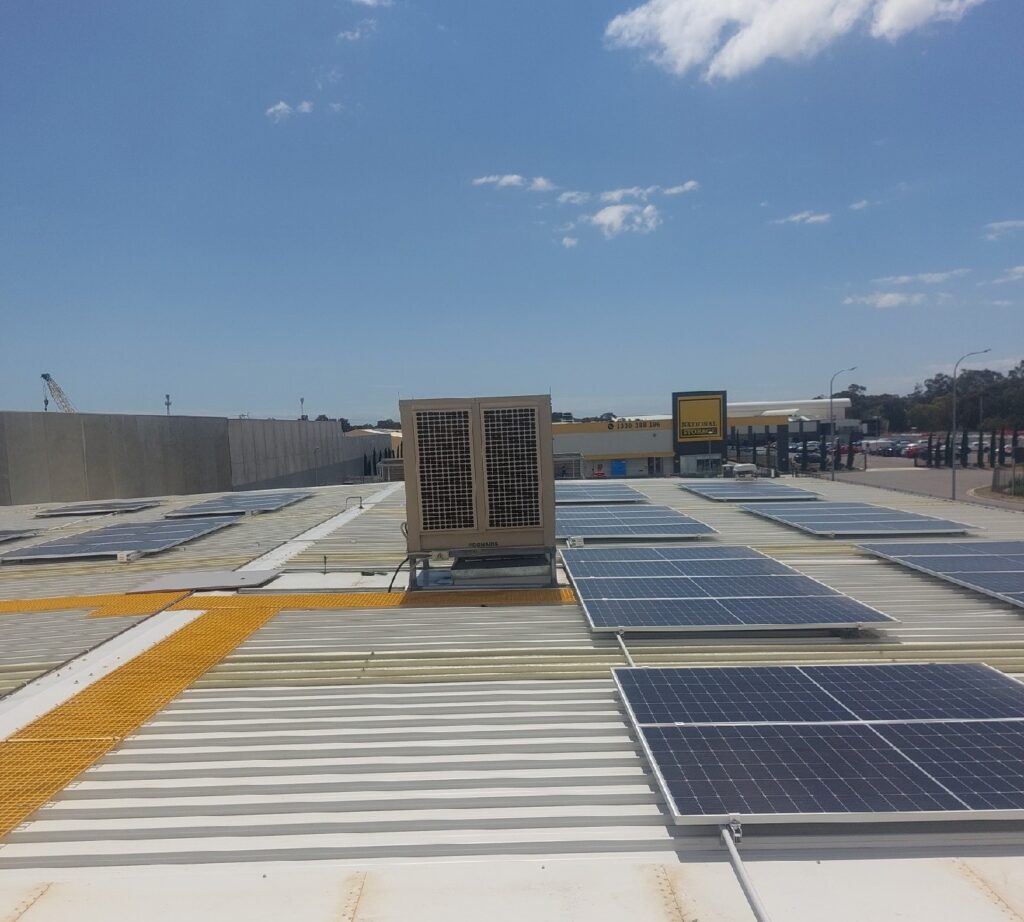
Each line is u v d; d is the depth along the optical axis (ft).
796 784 16.87
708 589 35.83
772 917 13.87
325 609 36.86
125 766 20.12
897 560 42.65
